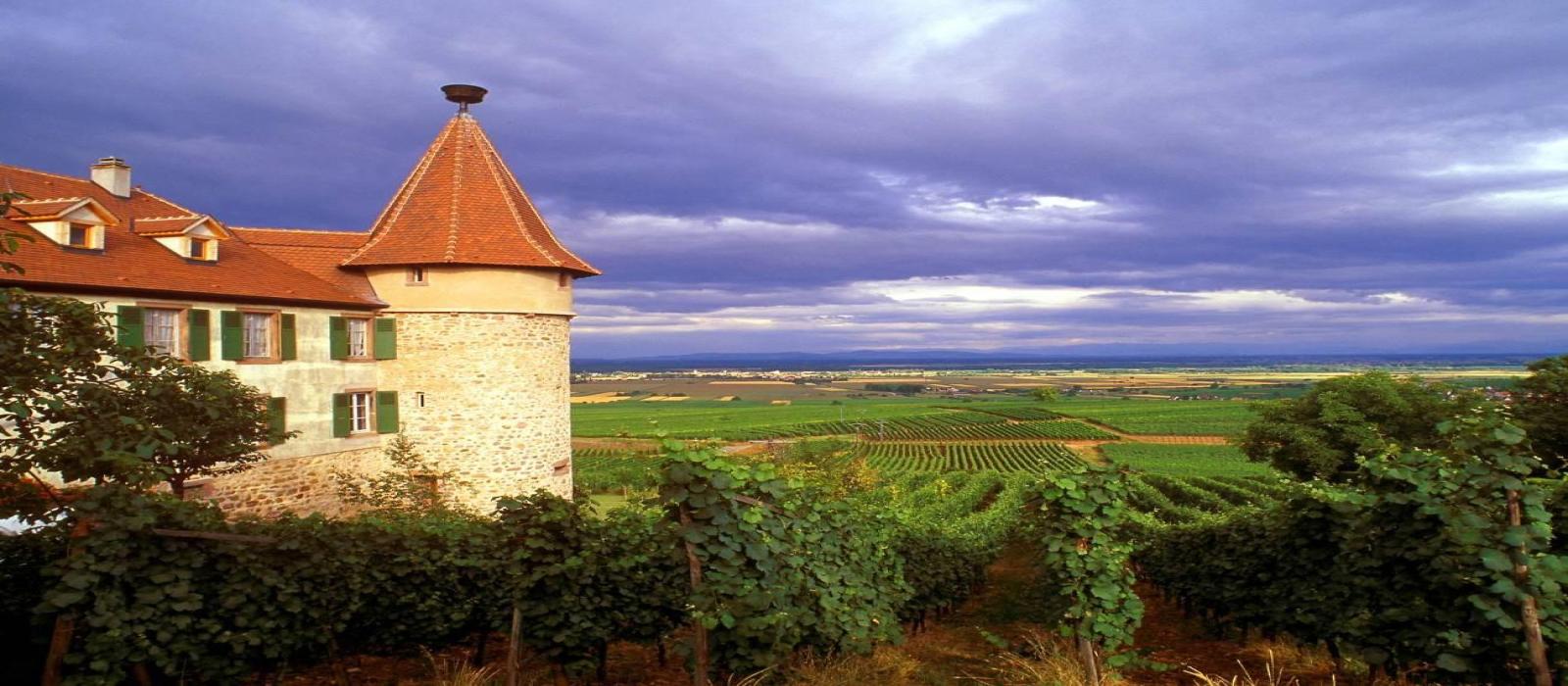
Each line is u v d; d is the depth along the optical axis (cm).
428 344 2825
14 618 875
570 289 3139
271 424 2394
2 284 1802
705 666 823
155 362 979
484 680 947
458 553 1112
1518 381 2725
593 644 1013
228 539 789
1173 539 1895
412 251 2820
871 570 1177
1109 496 958
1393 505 816
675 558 857
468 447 2817
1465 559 736
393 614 1059
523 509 938
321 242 2975
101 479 778
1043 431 11869
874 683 1000
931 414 14462
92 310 800
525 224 3025
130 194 2680
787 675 936
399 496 2441
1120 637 947
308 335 2569
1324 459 3856
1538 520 671
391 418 2800
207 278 2334
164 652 768
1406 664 870
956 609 1942
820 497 1111
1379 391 3928
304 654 1001
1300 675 1038
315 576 896
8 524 1430
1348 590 951
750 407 16688
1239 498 5188
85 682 711
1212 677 1009
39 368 729
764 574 852
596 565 991
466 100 3177
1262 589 1259
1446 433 739
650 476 818
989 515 3594
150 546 753
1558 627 686
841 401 18762
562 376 3075
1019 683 993
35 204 2058
